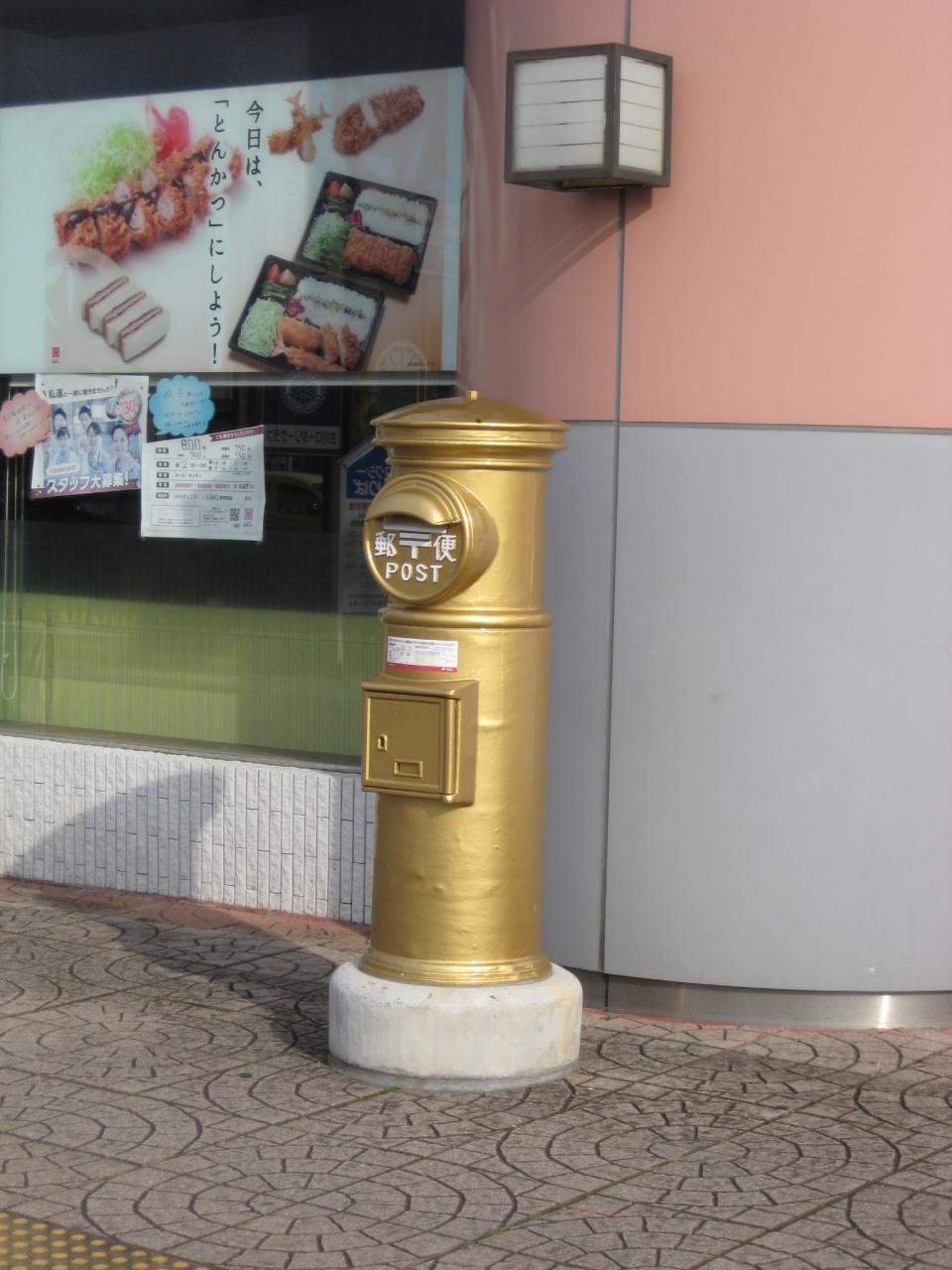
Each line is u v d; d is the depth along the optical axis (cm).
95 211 858
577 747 649
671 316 630
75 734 873
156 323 845
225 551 836
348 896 772
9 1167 491
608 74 593
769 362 620
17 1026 615
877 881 629
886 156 610
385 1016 556
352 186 792
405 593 559
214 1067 575
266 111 811
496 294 667
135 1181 483
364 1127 524
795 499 620
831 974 631
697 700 631
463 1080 555
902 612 622
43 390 879
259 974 686
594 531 643
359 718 805
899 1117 541
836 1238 452
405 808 566
